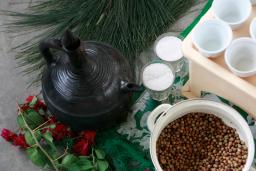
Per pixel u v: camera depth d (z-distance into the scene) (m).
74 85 0.81
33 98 0.92
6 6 1.10
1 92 1.02
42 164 0.87
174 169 0.87
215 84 0.82
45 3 1.03
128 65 0.87
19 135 0.93
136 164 0.91
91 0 1.00
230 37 0.74
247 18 0.75
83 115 0.83
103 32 0.98
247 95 0.76
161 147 0.87
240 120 0.83
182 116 0.88
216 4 0.77
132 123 0.94
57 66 0.83
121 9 0.98
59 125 0.90
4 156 0.96
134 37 0.98
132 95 0.92
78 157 0.89
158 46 0.95
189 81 0.90
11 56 1.04
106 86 0.81
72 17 1.00
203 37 0.78
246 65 0.76
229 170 0.85
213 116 0.87
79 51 0.74
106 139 0.92
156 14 0.99
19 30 1.05
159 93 0.91
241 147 0.85
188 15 1.04
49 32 1.01
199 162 0.87
